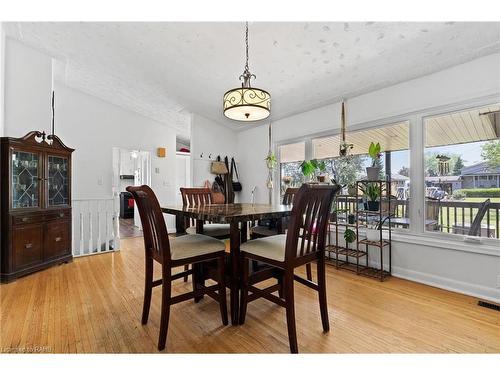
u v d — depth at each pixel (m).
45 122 3.39
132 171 8.44
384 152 3.04
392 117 2.92
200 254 1.73
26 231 2.84
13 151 2.75
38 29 2.85
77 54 3.35
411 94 2.74
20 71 3.13
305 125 3.91
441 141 2.59
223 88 3.60
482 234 2.36
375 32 2.13
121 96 4.55
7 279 2.64
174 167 6.05
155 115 5.32
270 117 4.29
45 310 2.04
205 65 3.09
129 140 5.16
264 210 1.93
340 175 3.48
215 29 2.41
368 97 3.13
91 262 3.39
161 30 2.58
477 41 2.08
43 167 3.07
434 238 2.59
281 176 4.40
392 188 2.99
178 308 2.09
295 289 2.47
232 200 4.97
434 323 1.84
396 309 2.06
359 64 2.59
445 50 2.23
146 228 1.80
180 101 4.32
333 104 3.53
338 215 3.46
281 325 1.82
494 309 2.04
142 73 3.62
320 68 2.76
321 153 3.76
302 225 1.67
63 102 4.23
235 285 1.81
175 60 3.11
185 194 2.94
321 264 1.75
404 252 2.76
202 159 4.82
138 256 3.69
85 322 1.85
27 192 2.91
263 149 4.69
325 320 1.74
